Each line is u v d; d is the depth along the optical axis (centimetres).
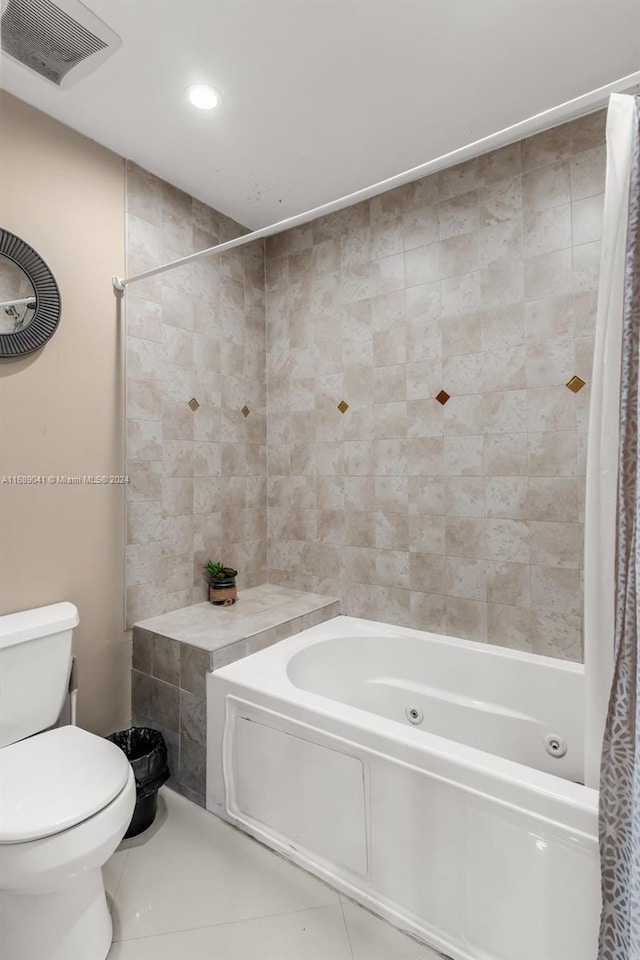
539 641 195
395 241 232
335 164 217
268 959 128
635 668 97
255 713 168
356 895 143
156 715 202
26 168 178
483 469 207
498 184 202
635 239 100
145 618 219
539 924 113
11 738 154
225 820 178
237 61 159
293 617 222
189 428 240
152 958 128
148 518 221
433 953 129
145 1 136
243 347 271
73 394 192
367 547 243
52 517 186
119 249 209
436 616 221
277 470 280
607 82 169
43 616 169
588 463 111
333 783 148
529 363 195
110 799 126
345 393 250
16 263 173
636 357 99
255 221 269
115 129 193
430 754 129
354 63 160
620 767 98
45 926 120
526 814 114
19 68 160
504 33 149
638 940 90
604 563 109
